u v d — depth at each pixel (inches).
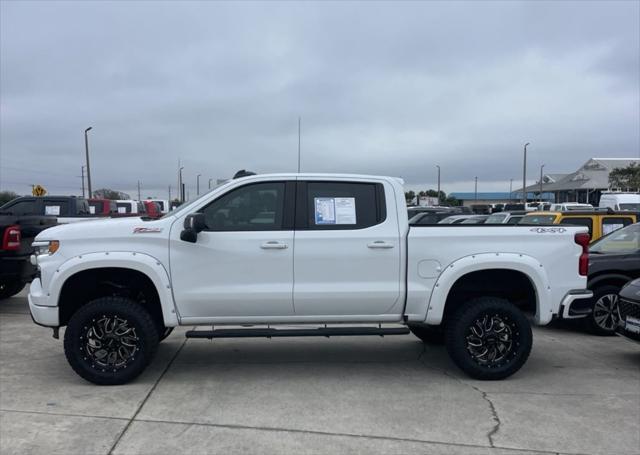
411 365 242.8
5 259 331.9
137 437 165.2
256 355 257.8
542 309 219.8
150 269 206.8
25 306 373.4
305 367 238.8
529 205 1903.3
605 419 181.9
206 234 210.4
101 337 209.6
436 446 161.2
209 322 213.8
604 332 297.3
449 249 217.2
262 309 213.6
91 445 159.3
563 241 221.6
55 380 217.6
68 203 649.6
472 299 224.1
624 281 299.9
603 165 2496.3
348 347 273.9
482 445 162.1
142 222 212.1
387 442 163.5
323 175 220.2
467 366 217.2
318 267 213.0
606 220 438.3
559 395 204.4
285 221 215.0
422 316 218.4
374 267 214.8
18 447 157.4
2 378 219.8
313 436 167.2
